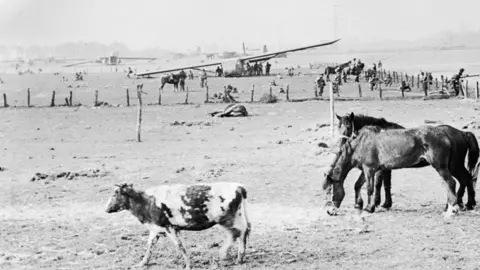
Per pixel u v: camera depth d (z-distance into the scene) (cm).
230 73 8994
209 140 3497
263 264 1322
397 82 8100
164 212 1298
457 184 2152
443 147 1667
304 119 4334
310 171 2469
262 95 5991
